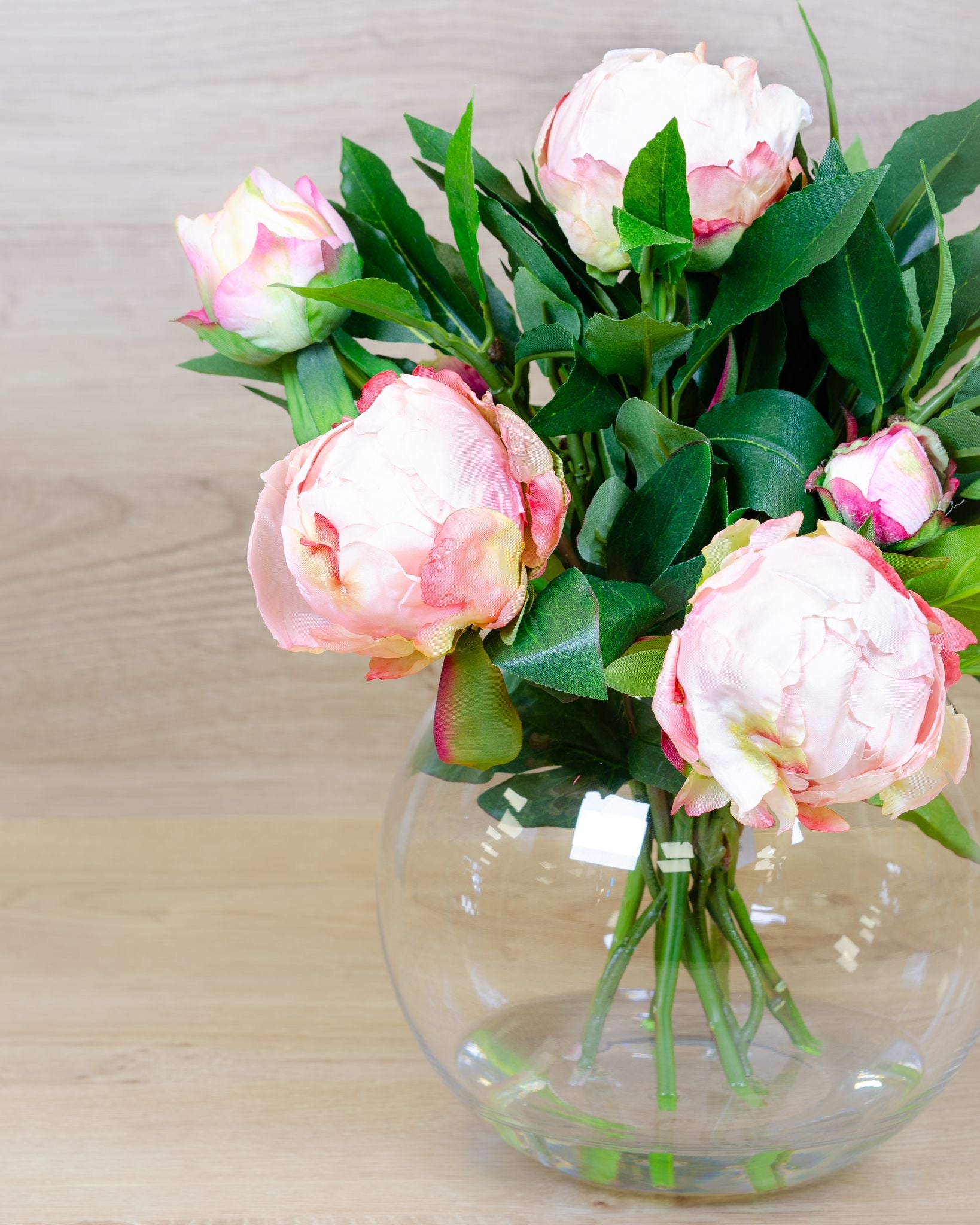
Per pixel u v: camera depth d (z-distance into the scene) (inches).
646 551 43.0
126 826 74.0
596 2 71.8
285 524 40.6
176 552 75.9
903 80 71.5
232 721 76.5
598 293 44.1
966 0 70.8
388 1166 48.0
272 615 42.1
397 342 44.9
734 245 42.7
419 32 72.5
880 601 39.2
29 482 75.9
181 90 73.5
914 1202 46.5
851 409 44.6
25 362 75.3
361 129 73.2
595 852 43.8
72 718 76.8
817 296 43.3
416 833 45.6
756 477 42.6
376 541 39.8
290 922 61.0
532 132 72.9
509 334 46.0
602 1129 44.3
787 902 43.8
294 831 73.0
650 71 42.4
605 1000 44.0
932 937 44.2
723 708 39.4
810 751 39.2
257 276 43.1
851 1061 44.0
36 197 74.3
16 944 58.9
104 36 73.4
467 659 41.6
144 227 74.3
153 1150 48.7
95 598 76.2
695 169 42.0
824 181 42.3
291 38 73.0
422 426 40.1
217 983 56.3
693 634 39.6
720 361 44.7
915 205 45.3
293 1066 52.1
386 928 46.6
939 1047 44.8
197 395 75.2
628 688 40.9
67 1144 48.9
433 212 73.4
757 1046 43.8
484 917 44.4
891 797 40.9
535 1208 46.5
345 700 76.0
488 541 39.7
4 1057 52.6
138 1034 53.6
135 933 59.9
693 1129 44.0
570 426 43.2
